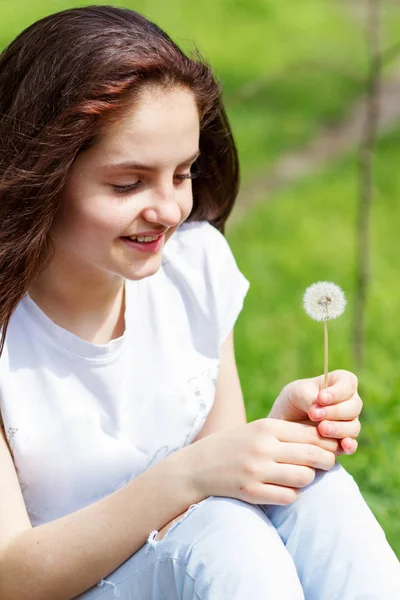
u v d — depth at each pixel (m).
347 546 2.22
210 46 12.77
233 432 2.28
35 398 2.39
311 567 2.24
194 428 2.59
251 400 4.54
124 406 2.48
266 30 13.69
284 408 2.40
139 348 2.56
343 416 2.30
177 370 2.59
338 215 8.35
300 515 2.26
